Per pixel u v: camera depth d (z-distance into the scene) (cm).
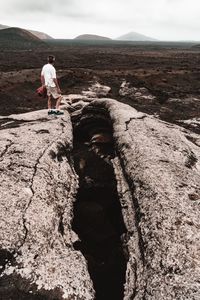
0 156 1049
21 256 703
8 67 5244
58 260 727
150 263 673
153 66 6041
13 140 1166
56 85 1520
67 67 5488
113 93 3453
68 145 1248
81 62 6750
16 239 730
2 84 3538
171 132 1321
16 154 1061
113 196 1169
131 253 754
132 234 808
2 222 766
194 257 652
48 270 690
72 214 940
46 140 1192
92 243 975
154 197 835
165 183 894
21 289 645
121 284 816
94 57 8269
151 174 933
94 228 1027
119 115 1390
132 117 1372
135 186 925
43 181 958
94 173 1277
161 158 1034
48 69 1486
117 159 1142
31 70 4553
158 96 3228
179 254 661
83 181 1223
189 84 3947
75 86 3612
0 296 630
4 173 954
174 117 2552
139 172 962
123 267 863
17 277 664
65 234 841
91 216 1065
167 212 778
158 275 637
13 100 3027
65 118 1507
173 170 974
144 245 728
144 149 1077
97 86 3631
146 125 1312
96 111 1588
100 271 859
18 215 796
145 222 779
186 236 706
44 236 771
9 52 10350
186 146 1220
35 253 717
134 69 5434
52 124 1378
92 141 1492
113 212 1116
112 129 1402
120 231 1034
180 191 868
